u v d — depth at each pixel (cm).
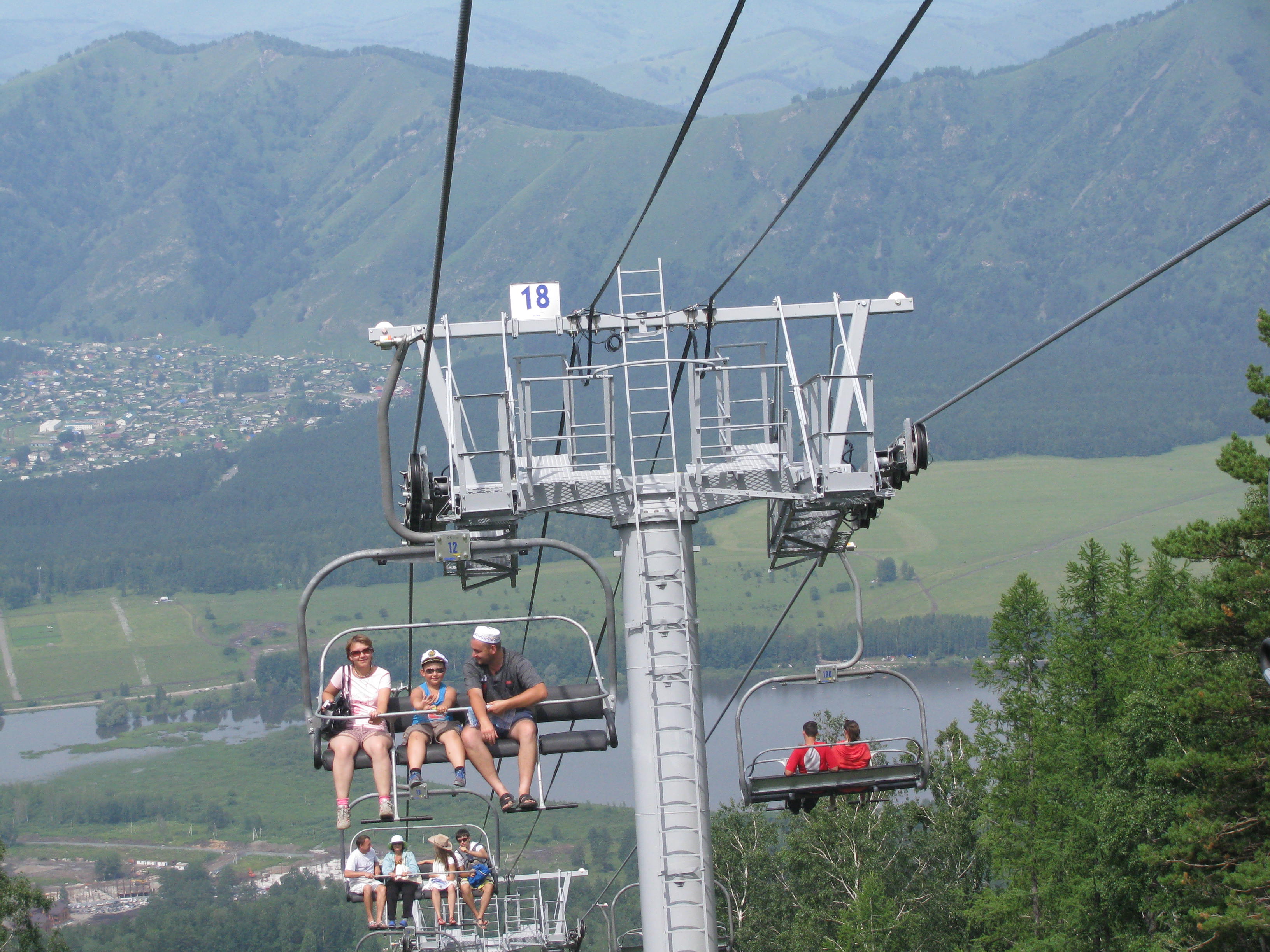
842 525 3206
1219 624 5553
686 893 2728
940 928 9031
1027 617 8981
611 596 2472
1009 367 2402
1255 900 5291
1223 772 5534
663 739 2792
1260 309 5841
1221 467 5759
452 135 1630
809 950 8538
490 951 4203
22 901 8069
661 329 3169
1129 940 7162
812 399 2919
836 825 9194
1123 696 7544
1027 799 8388
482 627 2502
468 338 3058
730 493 2922
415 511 2920
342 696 2517
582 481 2908
